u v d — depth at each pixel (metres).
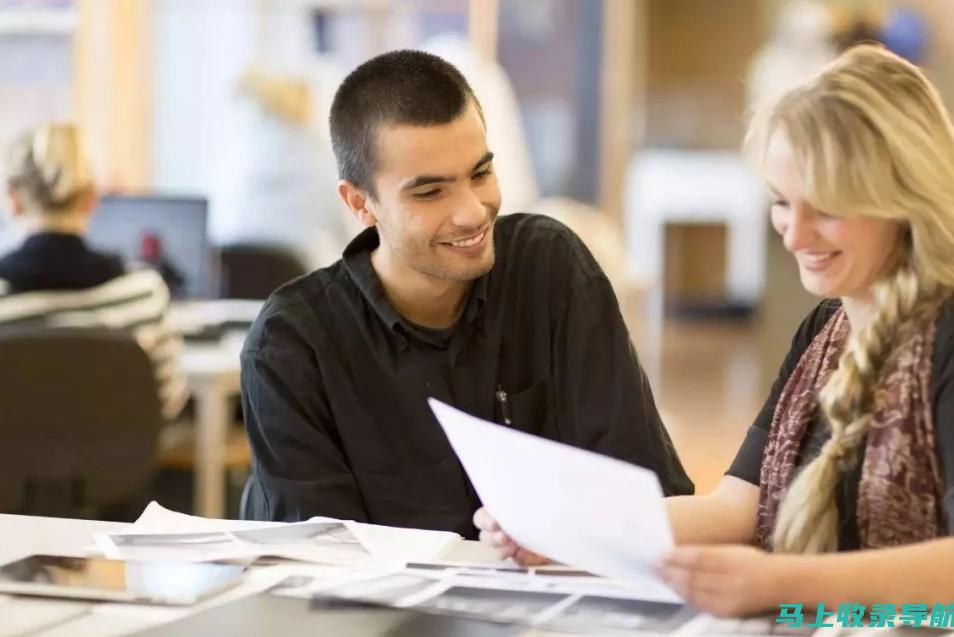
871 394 1.92
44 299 4.17
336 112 2.48
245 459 4.70
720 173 12.51
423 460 2.52
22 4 6.52
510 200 6.82
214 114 6.70
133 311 4.27
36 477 4.00
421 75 2.38
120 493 4.11
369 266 2.54
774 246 8.31
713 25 12.84
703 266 13.26
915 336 1.89
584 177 7.66
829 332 2.11
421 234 2.38
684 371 9.84
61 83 6.57
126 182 6.66
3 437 3.96
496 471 1.83
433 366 2.54
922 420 1.88
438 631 1.71
